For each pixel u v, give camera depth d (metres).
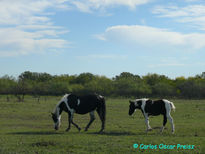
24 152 9.21
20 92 44.16
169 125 17.98
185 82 66.31
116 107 32.69
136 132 14.59
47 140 11.35
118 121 20.61
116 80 72.31
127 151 9.43
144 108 14.77
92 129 16.33
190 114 25.22
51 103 37.09
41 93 63.97
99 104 15.30
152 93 65.94
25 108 29.62
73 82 82.06
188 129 15.78
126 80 69.44
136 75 107.00
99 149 9.70
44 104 35.00
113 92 65.62
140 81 73.69
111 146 10.12
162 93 65.00
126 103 39.53
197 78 82.25
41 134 13.56
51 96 61.75
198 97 62.75
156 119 21.59
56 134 13.54
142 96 63.94
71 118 15.12
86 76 81.75
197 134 13.82
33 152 9.17
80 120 21.44
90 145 10.35
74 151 9.37
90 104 15.12
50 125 18.45
